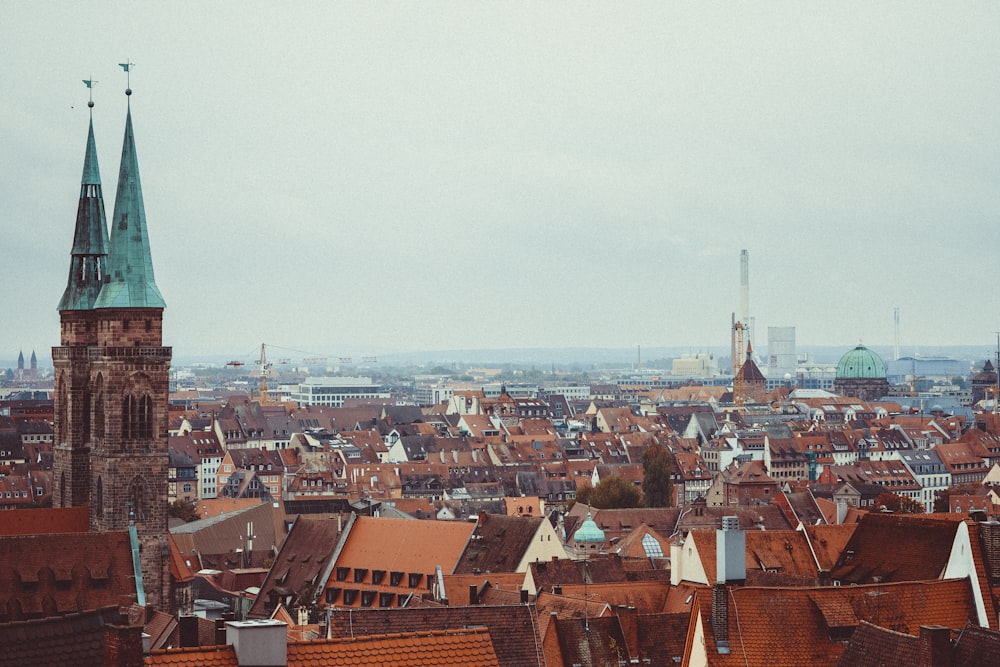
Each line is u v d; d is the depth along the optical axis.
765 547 199.38
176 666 77.62
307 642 80.44
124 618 83.25
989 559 125.69
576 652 150.88
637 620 154.62
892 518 153.38
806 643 112.81
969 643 94.69
